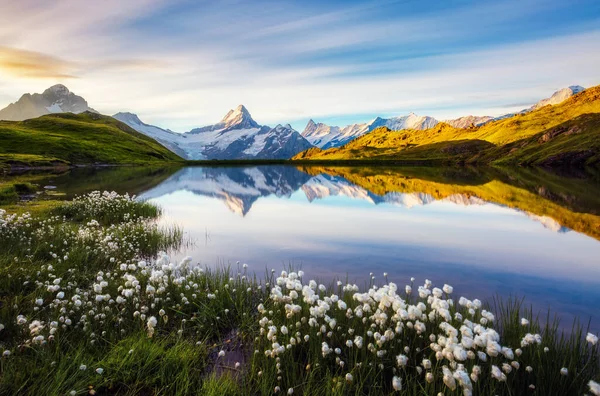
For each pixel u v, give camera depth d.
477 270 13.86
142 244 15.79
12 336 7.07
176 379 5.92
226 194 43.75
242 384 5.97
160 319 8.27
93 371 6.01
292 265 14.14
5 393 5.27
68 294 9.09
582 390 5.73
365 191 46.59
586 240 19.14
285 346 6.86
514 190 44.81
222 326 8.34
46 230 16.03
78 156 145.50
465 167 130.62
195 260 14.62
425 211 29.52
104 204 24.03
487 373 5.95
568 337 8.14
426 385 5.49
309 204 34.44
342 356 6.88
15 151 134.75
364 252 16.36
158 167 134.12
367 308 6.95
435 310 7.01
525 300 10.87
